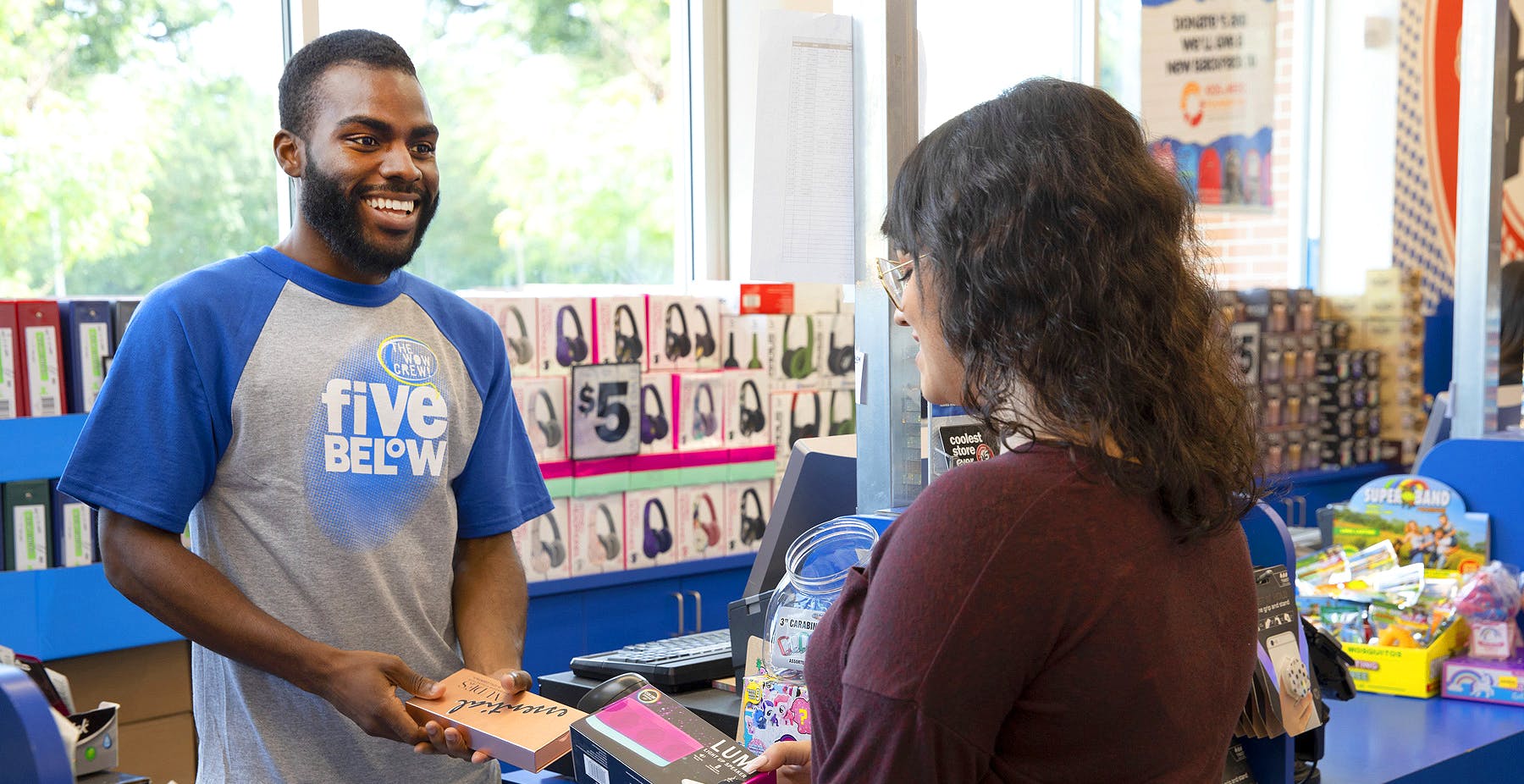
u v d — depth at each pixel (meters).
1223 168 4.81
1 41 3.27
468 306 1.83
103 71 3.44
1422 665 2.38
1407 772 1.97
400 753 1.67
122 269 3.50
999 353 0.94
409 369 1.68
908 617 0.90
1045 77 1.00
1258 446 1.03
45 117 3.35
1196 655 0.95
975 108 1.00
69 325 2.93
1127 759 0.91
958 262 0.96
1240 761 1.80
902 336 1.72
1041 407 0.94
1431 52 6.04
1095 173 0.93
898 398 1.72
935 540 0.91
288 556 1.58
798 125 1.69
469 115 4.10
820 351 4.17
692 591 3.87
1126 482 0.91
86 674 2.96
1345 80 6.11
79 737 1.54
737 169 4.66
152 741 3.06
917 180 1.01
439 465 1.70
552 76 4.30
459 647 1.79
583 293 4.31
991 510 0.90
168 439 1.52
